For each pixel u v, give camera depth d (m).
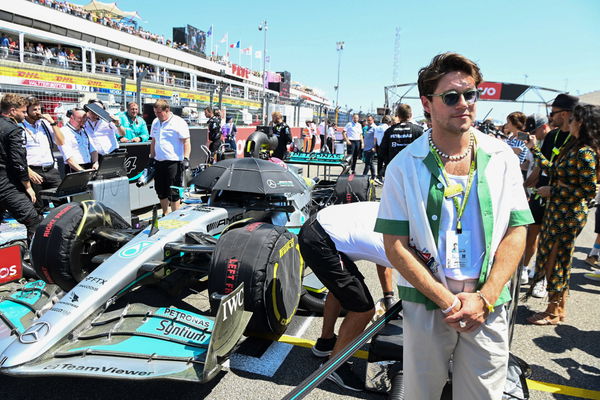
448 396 2.15
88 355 2.30
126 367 2.20
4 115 4.29
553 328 3.66
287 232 3.16
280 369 2.90
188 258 3.27
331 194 5.72
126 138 7.48
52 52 21.39
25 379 2.73
